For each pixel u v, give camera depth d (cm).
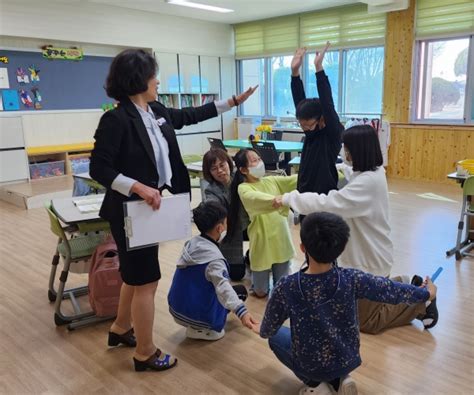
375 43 743
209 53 940
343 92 816
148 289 201
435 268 336
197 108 230
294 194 215
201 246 227
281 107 941
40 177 707
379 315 238
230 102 238
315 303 155
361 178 207
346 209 204
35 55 713
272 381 202
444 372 205
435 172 685
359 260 218
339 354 159
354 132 206
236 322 259
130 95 186
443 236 412
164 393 194
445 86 680
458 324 250
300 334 160
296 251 379
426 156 691
